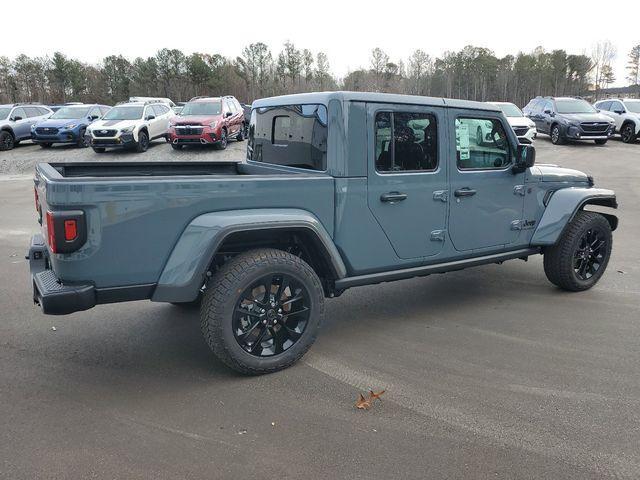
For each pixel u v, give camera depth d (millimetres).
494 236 4691
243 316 3486
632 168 14930
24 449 2748
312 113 3889
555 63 67375
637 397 3270
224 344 3381
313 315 3672
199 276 3242
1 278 5734
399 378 3539
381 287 5582
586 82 69375
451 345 4070
